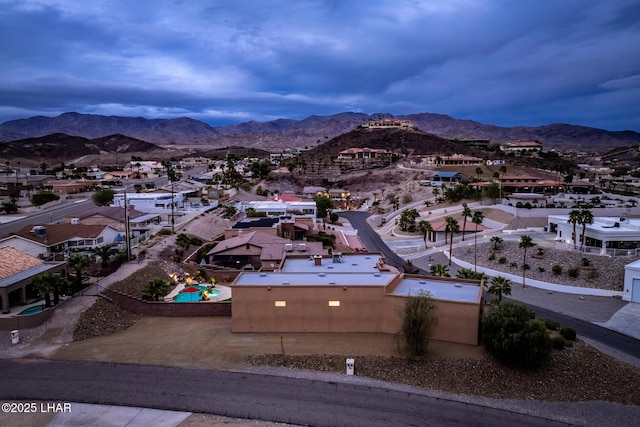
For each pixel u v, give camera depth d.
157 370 39.81
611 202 125.69
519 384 40.00
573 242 85.69
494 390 39.09
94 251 63.69
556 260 78.62
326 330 47.31
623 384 41.47
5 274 50.12
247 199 165.38
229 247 72.19
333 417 34.44
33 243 69.69
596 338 53.88
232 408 35.03
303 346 44.28
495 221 108.81
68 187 158.25
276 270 54.94
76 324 46.47
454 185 158.88
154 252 73.06
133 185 181.25
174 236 85.56
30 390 36.34
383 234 122.50
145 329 47.97
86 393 36.22
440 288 50.34
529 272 78.06
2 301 47.88
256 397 36.47
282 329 47.28
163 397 36.06
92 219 94.12
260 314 47.16
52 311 47.62
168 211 119.62
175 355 42.41
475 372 40.72
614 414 37.31
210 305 51.56
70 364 40.34
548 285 72.94
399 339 44.66
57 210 119.31
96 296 51.38
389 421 34.31
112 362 40.94
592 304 65.00
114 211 98.56
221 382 38.31
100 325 47.38
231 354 42.69
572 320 59.69
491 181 162.88
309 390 37.66
